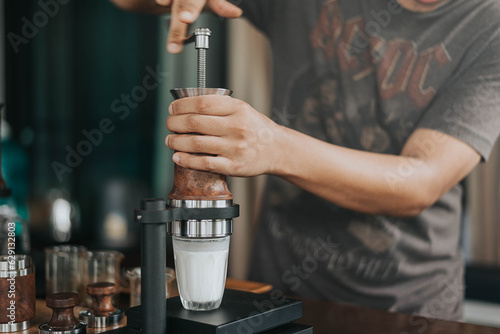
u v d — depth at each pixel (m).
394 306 1.53
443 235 1.52
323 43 1.62
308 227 1.64
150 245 0.77
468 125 1.35
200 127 0.86
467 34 1.39
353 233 1.57
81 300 1.08
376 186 1.23
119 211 2.53
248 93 1.90
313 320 1.08
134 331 0.83
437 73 1.44
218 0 1.50
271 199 1.71
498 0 1.35
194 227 0.80
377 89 1.53
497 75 1.35
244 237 1.93
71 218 2.36
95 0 2.50
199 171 0.82
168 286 1.05
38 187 2.56
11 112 2.56
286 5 1.69
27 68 2.58
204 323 0.76
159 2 1.45
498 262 2.01
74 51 2.56
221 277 0.83
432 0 1.43
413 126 1.48
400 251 1.52
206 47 0.86
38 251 1.32
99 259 1.06
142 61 2.42
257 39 1.87
